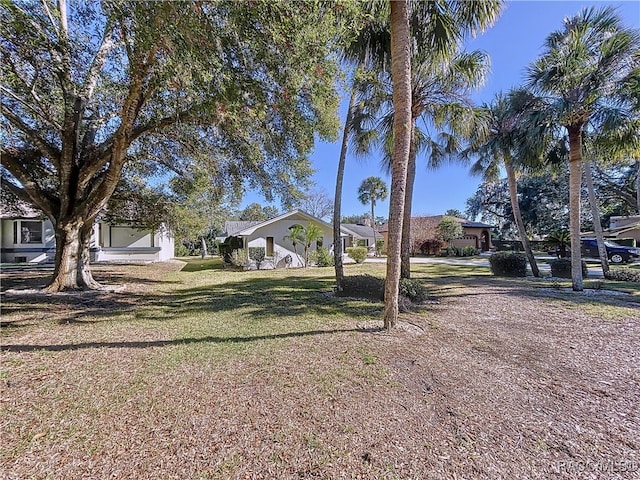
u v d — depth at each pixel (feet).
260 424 7.36
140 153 28.45
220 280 36.27
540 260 62.59
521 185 98.17
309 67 11.66
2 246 56.39
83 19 15.56
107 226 62.95
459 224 83.76
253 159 23.25
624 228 58.44
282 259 55.67
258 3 9.35
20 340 13.80
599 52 23.17
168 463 6.02
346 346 12.89
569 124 25.49
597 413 7.91
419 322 16.70
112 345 13.07
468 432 7.09
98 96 21.29
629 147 26.12
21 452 6.30
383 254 95.50
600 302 21.88
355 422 7.47
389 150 28.25
